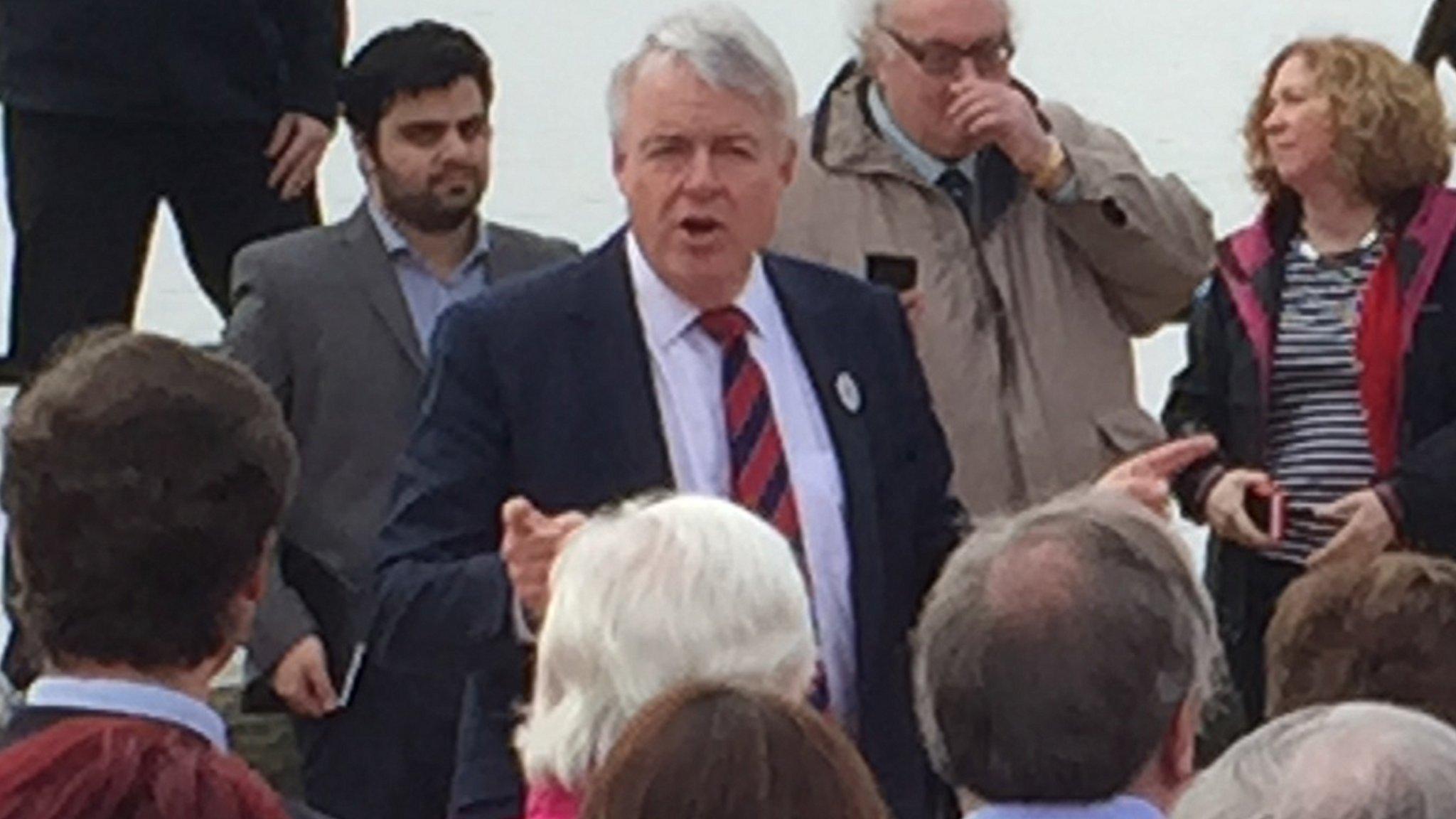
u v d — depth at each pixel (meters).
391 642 4.58
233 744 6.14
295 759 6.31
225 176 7.43
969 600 3.22
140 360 3.30
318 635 5.75
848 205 5.50
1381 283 5.82
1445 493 5.70
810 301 4.71
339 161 9.94
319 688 5.70
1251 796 2.87
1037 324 5.50
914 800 4.61
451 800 4.95
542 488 4.57
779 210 5.45
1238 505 5.79
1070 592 3.20
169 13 7.31
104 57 7.35
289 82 7.36
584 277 4.65
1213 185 10.37
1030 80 11.31
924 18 5.41
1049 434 5.47
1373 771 2.85
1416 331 5.79
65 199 7.48
